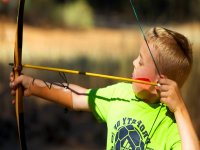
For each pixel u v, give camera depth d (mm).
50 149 19078
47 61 34688
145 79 7348
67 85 7746
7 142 19094
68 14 60219
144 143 7223
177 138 7105
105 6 72125
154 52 7270
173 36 7352
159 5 48656
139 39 29984
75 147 19312
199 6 30156
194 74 20062
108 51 37500
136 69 7441
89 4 68125
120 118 7422
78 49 46406
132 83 7438
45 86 7621
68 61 34750
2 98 21234
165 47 7242
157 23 33562
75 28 59312
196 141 6852
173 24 32188
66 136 20156
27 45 47156
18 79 7512
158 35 7324
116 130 7406
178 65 7262
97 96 7668
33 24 57406
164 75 7281
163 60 7246
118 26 63500
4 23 38531
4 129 19641
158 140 7199
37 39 51594
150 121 7281
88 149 19141
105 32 58969
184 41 7379
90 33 58062
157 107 7312
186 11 31656
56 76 26828
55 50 44594
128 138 7297
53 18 59219
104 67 27531
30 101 22234
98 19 67812
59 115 21469
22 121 7613
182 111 6977
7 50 27562
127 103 7465
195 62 20281
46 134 20219
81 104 7691
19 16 7434
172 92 6980
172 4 32750
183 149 6824
